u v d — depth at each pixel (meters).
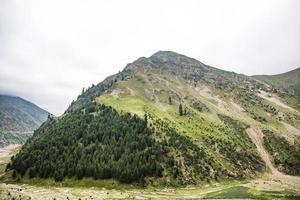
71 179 160.12
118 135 187.75
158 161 170.25
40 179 162.62
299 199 125.12
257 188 153.00
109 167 161.00
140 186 154.88
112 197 129.25
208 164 188.62
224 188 159.25
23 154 184.88
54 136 195.25
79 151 174.88
